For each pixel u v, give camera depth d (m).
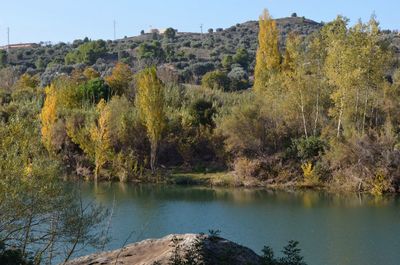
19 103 52.19
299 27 129.50
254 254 12.79
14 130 14.12
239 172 45.75
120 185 44.75
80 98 61.81
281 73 53.00
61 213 14.21
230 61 93.19
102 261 13.99
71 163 49.34
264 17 57.97
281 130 47.97
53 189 13.86
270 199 38.03
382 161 41.66
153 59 95.88
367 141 42.38
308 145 45.09
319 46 47.94
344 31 44.44
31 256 14.41
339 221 30.20
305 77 47.62
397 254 23.30
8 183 13.18
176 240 12.88
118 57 104.06
